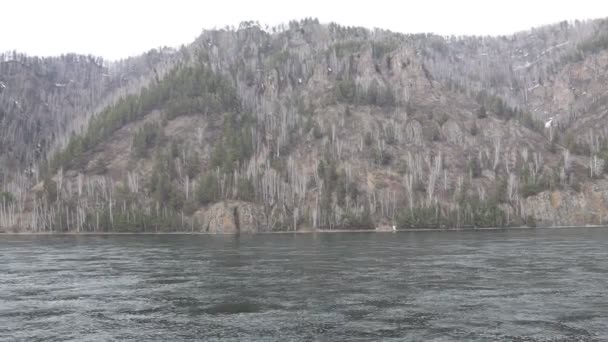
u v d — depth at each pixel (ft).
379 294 186.09
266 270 255.50
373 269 252.01
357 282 212.64
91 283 220.64
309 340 128.77
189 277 235.20
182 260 309.83
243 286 207.92
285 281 218.79
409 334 132.77
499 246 376.68
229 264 284.82
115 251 383.86
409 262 279.90
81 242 511.81
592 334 131.23
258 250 377.30
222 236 634.02
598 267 247.70
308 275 234.99
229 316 155.53
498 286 198.70
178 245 448.65
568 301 169.78
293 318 151.53
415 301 172.86
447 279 217.15
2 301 181.88
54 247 435.12
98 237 630.74
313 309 163.12
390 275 230.68
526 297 176.65
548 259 283.59
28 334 138.21
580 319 146.20
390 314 154.71
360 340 128.06
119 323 149.07
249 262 293.02
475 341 126.00
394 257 308.19
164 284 215.72
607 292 184.24
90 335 136.67
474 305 165.37
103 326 145.89
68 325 147.54
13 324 148.97
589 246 365.20
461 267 254.88
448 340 127.03
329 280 218.79
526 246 372.58
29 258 330.54
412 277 223.92
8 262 305.12
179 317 155.43
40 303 178.29
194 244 460.96
